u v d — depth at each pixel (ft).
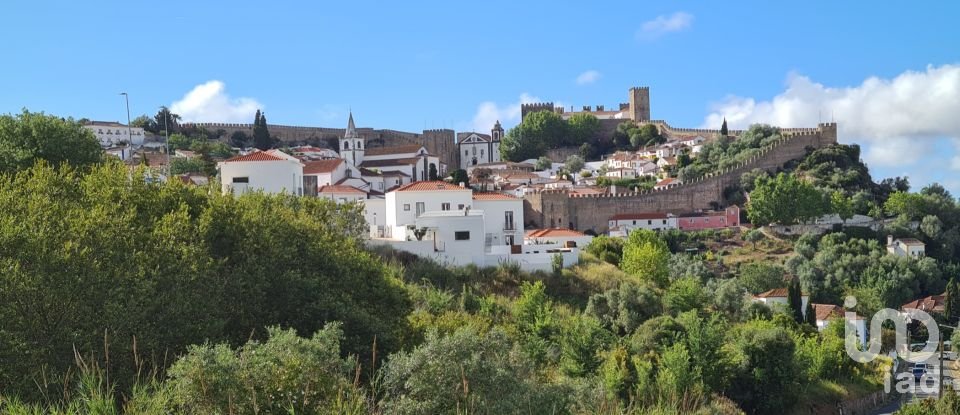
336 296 154.10
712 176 629.51
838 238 521.65
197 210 164.55
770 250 525.75
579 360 185.68
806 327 308.60
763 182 595.88
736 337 242.78
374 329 145.07
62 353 106.42
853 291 423.23
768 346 220.64
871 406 251.80
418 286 229.66
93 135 288.51
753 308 312.29
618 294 254.47
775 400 215.92
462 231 268.21
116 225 133.08
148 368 109.29
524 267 272.92
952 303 376.89
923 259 469.57
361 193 434.71
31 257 114.21
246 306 143.64
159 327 120.67
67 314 112.37
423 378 87.30
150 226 144.77
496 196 362.74
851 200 591.37
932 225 548.31
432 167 652.07
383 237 307.78
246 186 307.99
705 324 222.07
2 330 103.55
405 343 154.81
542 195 576.61
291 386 78.28
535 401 87.66
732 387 215.10
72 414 72.74
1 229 116.26
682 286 270.67
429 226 269.23
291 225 175.52
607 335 218.79
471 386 85.97
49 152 255.70
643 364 182.19
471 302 224.12
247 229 159.43
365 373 126.31
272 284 151.53
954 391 195.72
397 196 318.04
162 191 164.04
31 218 122.31
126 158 572.92
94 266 117.60
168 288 128.88
